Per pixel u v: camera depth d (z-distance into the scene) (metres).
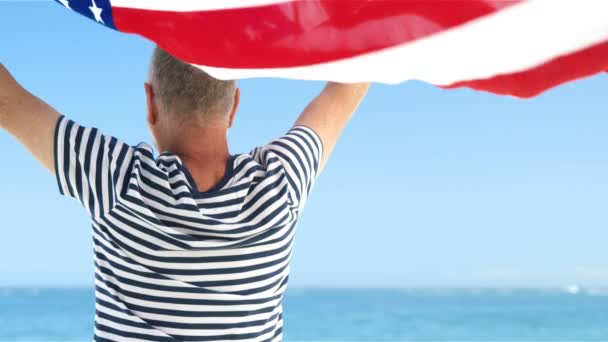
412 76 1.54
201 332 1.69
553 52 1.41
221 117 1.78
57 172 1.66
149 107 1.81
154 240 1.67
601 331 41.50
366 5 1.44
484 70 1.48
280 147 1.90
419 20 1.43
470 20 1.40
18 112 1.65
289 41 1.50
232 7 1.49
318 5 1.46
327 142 2.03
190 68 1.73
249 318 1.75
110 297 1.70
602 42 1.38
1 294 84.75
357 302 72.50
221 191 1.73
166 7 1.50
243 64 1.56
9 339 36.81
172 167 1.71
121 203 1.65
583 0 1.33
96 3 1.54
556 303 74.88
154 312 1.68
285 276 1.85
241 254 1.72
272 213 1.75
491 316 50.47
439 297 92.31
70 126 1.67
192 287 1.69
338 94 2.05
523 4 1.36
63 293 88.56
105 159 1.66
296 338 41.47
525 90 1.48
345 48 1.49
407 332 42.84
